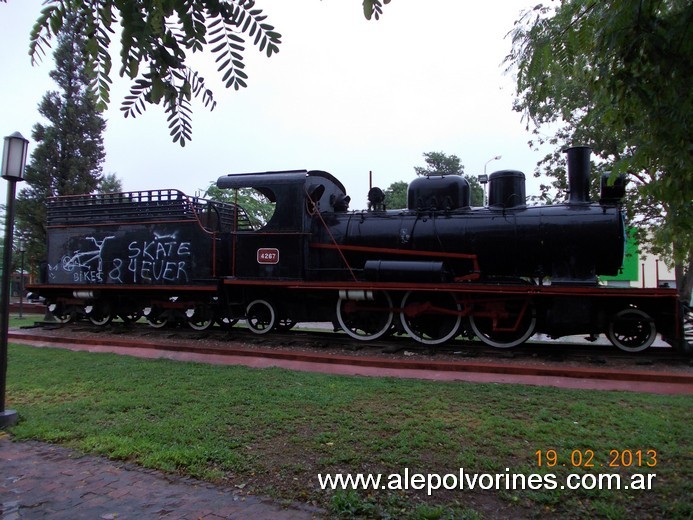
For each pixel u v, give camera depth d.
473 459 3.89
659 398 5.61
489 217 9.00
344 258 9.70
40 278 13.32
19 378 6.89
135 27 1.47
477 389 6.00
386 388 6.02
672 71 2.27
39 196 19.36
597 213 8.34
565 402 5.39
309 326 17.00
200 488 3.55
